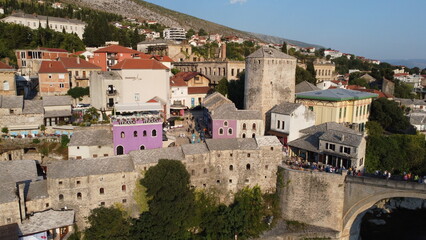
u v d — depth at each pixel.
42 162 68.56
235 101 107.62
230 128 78.00
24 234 49.50
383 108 96.38
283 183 67.50
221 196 68.19
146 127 69.31
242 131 78.19
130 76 88.94
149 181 58.16
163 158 63.00
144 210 61.88
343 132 68.69
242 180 68.81
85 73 101.38
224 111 79.62
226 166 67.81
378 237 71.56
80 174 56.69
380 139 78.12
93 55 123.81
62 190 55.78
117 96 87.81
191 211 59.62
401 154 78.88
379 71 172.62
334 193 62.50
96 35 160.25
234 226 62.69
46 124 74.56
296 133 79.56
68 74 95.69
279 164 69.50
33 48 128.75
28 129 72.38
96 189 58.03
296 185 65.75
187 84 115.81
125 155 62.91
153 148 68.75
